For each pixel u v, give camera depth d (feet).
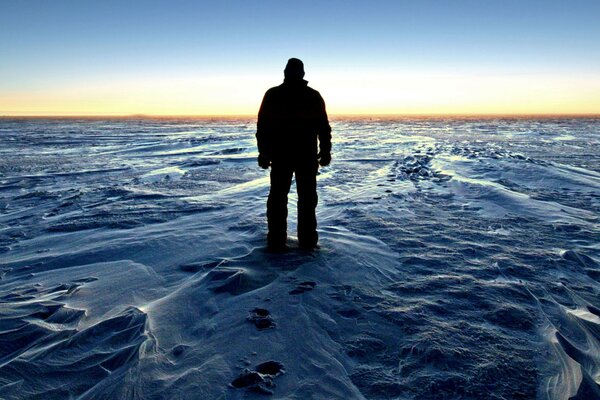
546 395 4.82
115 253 10.43
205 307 7.07
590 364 5.53
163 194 20.29
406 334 6.18
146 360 5.44
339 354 5.64
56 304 7.19
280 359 5.51
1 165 37.63
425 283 8.28
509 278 8.65
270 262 9.25
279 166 9.70
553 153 44.06
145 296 7.68
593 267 9.45
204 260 9.61
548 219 14.12
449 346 5.79
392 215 14.71
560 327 6.48
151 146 63.98
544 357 5.61
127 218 14.65
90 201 18.93
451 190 20.39
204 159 40.65
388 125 197.26
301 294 7.56
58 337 6.03
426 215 14.78
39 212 16.85
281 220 9.89
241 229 12.46
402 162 34.94
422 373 5.20
